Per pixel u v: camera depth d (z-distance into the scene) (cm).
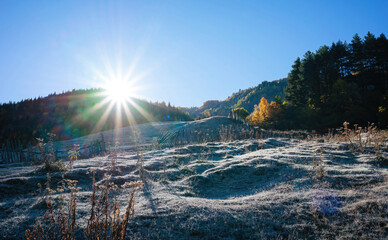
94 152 2484
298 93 6519
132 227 507
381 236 440
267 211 565
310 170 841
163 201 657
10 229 504
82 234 465
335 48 6078
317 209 553
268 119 5891
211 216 544
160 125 5859
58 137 6359
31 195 748
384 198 562
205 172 999
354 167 870
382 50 5081
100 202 434
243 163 1036
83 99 11512
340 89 5188
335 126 4619
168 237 470
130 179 897
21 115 10594
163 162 1170
